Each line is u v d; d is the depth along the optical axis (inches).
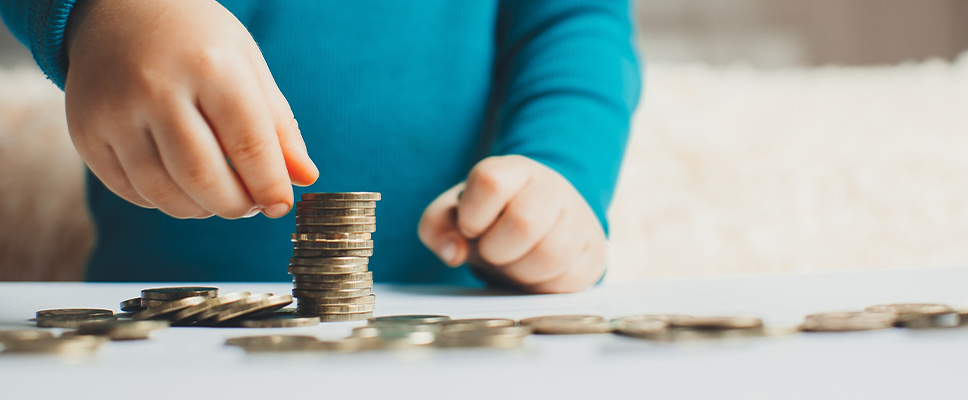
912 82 90.2
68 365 11.9
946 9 123.6
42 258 57.1
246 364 11.9
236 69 19.6
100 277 42.7
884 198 75.3
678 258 69.5
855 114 83.0
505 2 48.9
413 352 12.8
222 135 19.6
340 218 21.9
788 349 12.9
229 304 18.4
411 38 44.7
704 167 74.1
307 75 43.2
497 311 22.8
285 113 21.2
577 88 41.7
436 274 45.4
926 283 31.3
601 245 31.9
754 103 82.1
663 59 112.9
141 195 21.3
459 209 29.1
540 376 10.8
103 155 21.0
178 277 41.8
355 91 43.6
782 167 75.3
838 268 72.3
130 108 19.6
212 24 20.4
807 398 9.6
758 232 71.4
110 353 13.2
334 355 12.6
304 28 43.3
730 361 11.9
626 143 42.8
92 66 20.3
